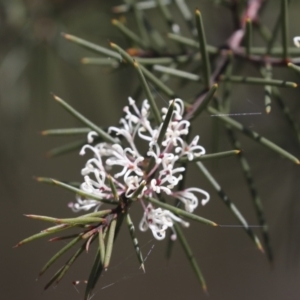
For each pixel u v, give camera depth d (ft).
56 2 2.04
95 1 2.03
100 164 1.50
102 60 1.73
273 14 1.98
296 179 1.93
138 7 1.79
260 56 1.68
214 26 1.98
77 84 2.16
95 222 1.45
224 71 1.66
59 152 1.67
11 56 2.05
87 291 1.45
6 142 2.15
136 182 1.48
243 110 1.94
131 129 1.54
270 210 2.32
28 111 2.15
